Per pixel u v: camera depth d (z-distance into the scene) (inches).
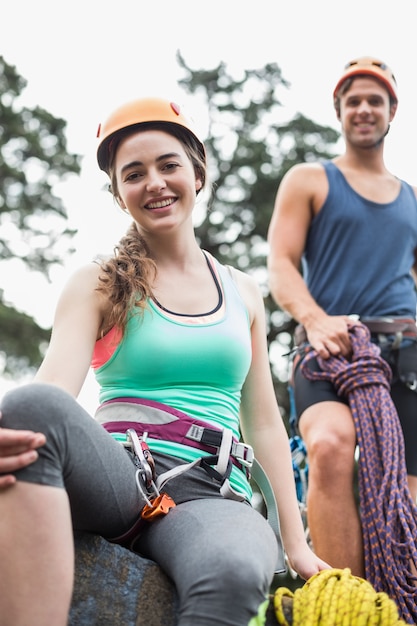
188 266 120.7
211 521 98.3
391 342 161.8
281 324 576.4
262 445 123.3
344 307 165.6
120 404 110.9
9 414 90.9
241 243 634.2
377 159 175.0
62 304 111.6
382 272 166.9
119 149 119.0
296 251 170.1
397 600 134.6
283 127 673.6
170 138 119.0
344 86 176.2
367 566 139.3
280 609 105.2
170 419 109.2
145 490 102.6
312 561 117.6
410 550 136.4
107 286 111.3
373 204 169.8
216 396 112.7
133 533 102.9
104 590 98.5
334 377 152.7
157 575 100.3
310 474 149.4
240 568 90.7
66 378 105.7
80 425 93.8
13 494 88.5
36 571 87.5
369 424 147.3
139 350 110.5
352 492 146.1
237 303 120.0
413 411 160.4
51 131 664.4
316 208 170.7
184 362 111.3
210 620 89.1
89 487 96.1
